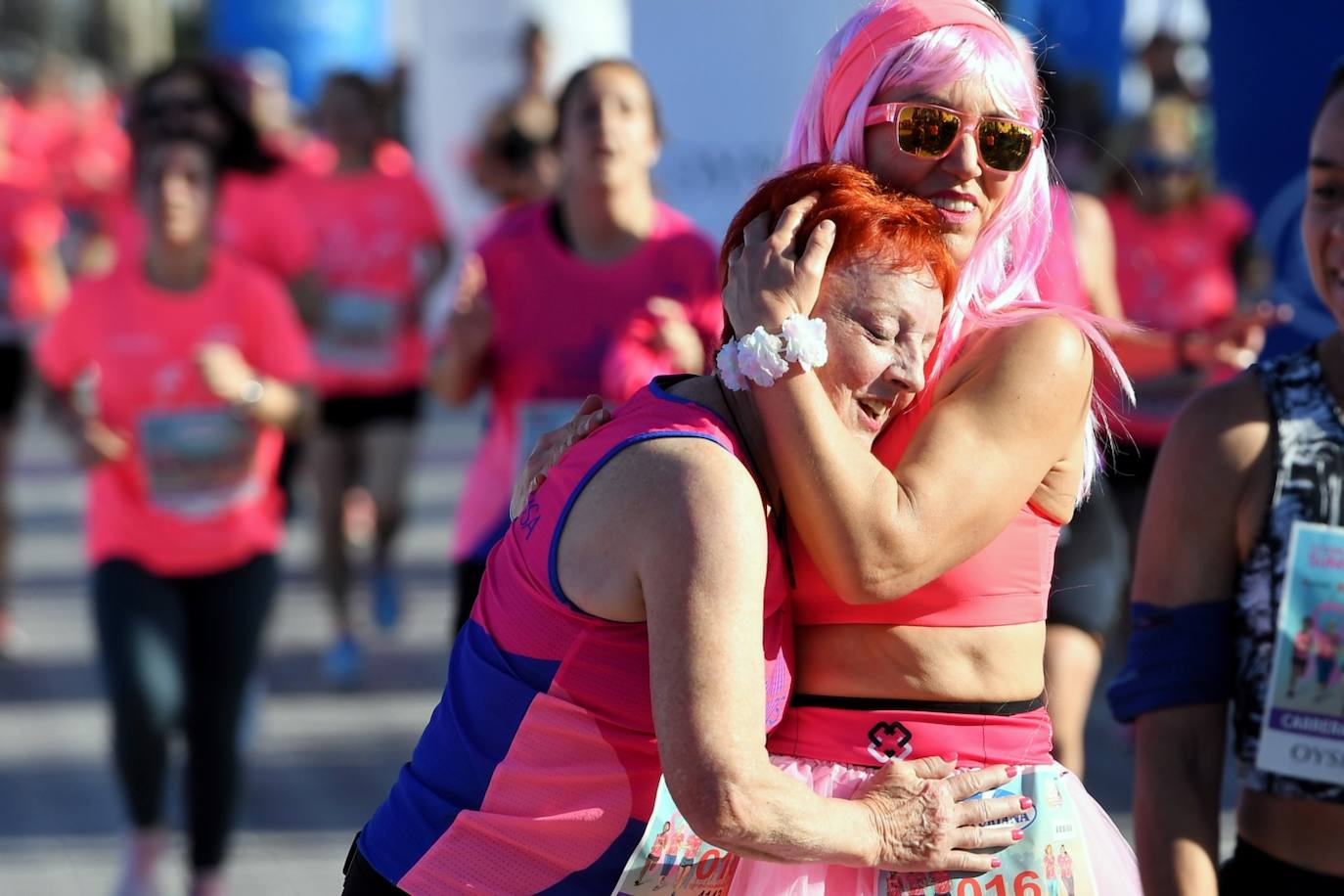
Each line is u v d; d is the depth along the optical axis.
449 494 30.30
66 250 29.05
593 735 5.83
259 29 41.72
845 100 6.31
